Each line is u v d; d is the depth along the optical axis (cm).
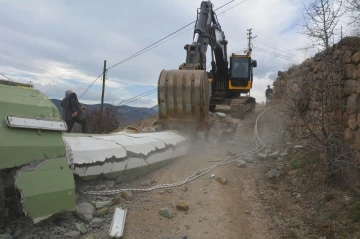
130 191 529
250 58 1778
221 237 429
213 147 848
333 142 534
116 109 1811
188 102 805
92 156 505
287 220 474
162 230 432
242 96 1798
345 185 514
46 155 410
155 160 637
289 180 610
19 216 409
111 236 405
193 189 559
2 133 382
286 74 1058
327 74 583
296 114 711
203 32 1185
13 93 435
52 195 392
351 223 431
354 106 524
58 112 456
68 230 412
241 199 542
